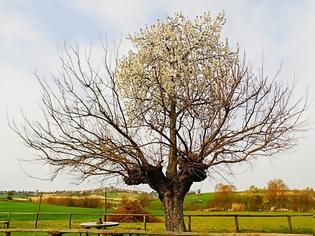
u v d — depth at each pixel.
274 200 41.84
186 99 12.54
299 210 41.28
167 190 13.23
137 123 13.20
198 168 12.58
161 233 10.18
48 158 12.11
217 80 12.59
